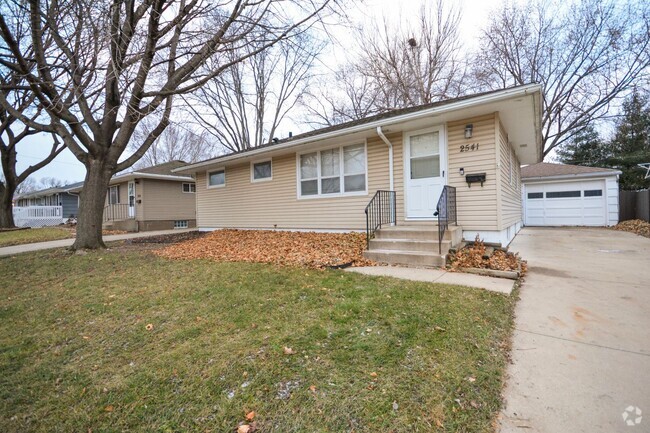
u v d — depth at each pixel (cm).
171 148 3102
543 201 1477
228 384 208
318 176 909
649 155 1636
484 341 260
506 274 453
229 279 464
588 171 1387
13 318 351
